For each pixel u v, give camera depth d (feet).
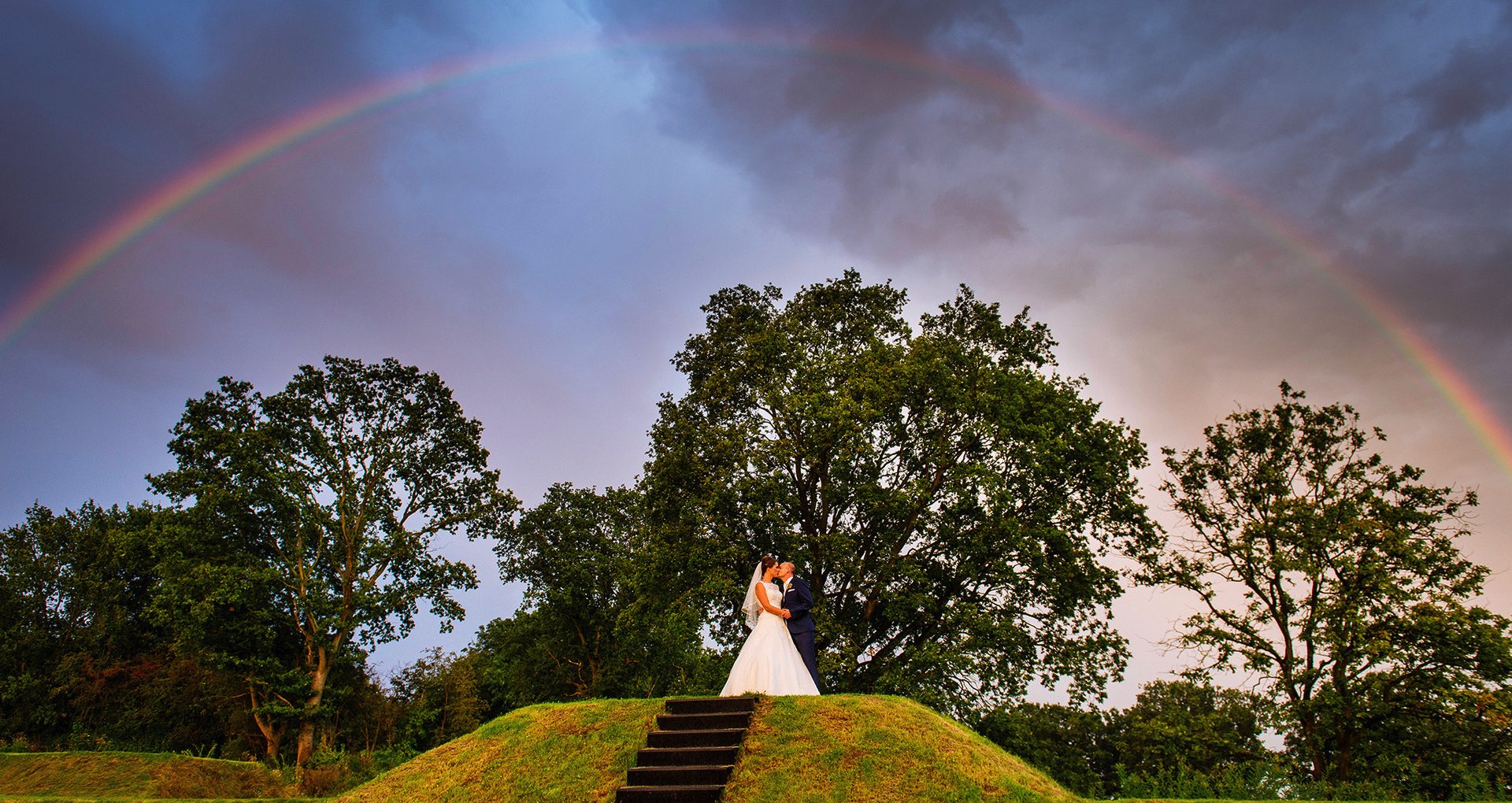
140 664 165.48
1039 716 117.70
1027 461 91.76
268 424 132.67
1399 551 92.89
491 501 146.51
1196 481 109.40
